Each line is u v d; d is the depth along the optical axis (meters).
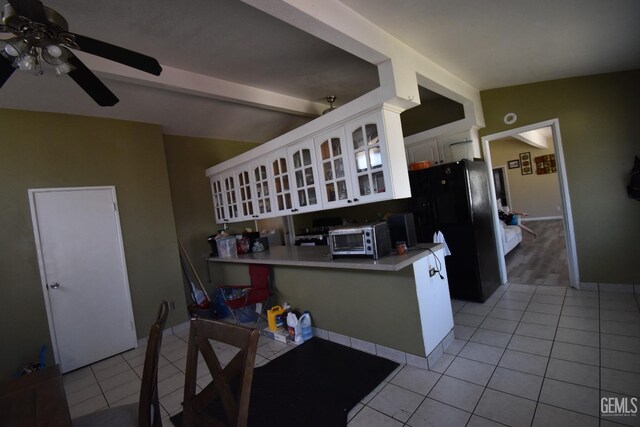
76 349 3.14
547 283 3.80
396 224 2.67
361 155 2.63
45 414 1.19
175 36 2.30
